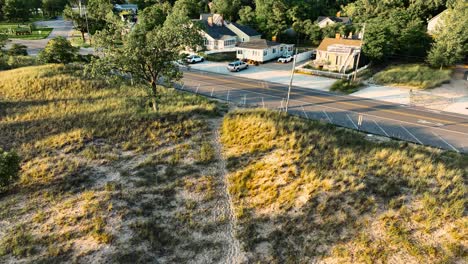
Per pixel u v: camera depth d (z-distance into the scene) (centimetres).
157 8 7044
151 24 5909
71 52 4131
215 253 1345
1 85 3078
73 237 1374
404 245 1274
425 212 1408
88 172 1838
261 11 6994
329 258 1287
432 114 2852
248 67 4706
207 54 5319
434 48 4266
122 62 2339
